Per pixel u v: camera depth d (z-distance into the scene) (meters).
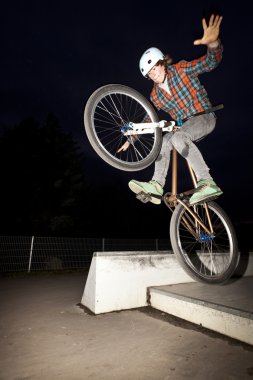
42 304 4.74
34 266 10.69
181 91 2.87
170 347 2.95
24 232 20.27
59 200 21.58
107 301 4.19
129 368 2.58
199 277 2.96
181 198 2.91
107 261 4.30
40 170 21.20
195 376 2.39
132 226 29.69
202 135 2.92
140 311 4.14
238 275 5.77
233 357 2.66
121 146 3.11
